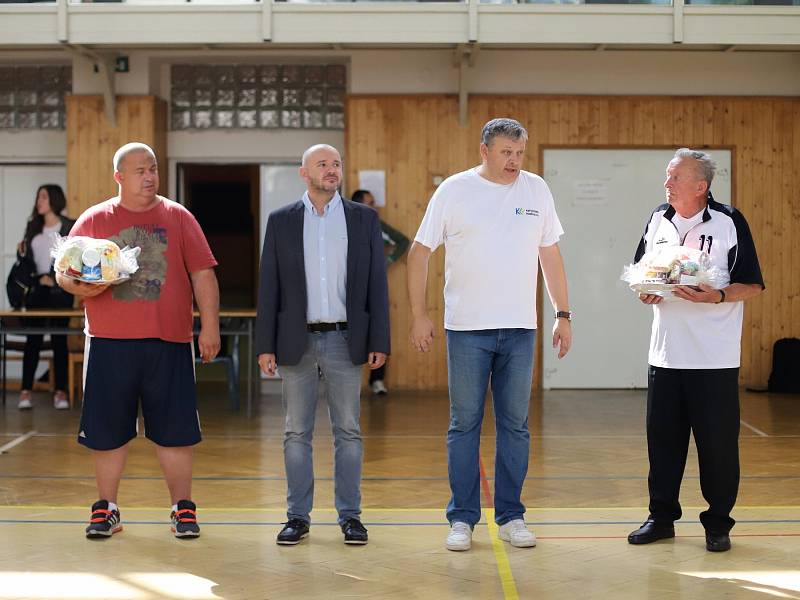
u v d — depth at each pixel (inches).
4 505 227.9
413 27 399.5
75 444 313.1
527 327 191.0
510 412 192.4
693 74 450.9
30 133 469.1
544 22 399.2
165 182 466.3
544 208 194.1
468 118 448.5
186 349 199.9
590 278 452.4
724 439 186.1
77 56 437.7
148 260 196.1
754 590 163.2
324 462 280.5
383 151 448.8
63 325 400.5
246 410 392.5
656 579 169.0
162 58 452.8
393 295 449.4
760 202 451.5
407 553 185.5
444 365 450.9
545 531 202.5
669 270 184.1
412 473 268.2
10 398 429.4
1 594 161.0
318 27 399.2
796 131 450.9
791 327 451.5
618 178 450.9
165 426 196.7
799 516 215.3
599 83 450.6
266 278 193.5
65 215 448.8
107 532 195.3
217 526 206.5
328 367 193.0
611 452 300.5
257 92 467.8
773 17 397.4
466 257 190.2
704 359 186.7
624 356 453.4
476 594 161.2
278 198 473.1
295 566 177.0
